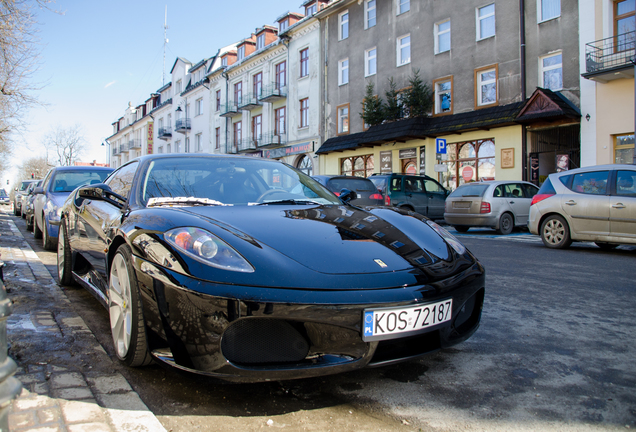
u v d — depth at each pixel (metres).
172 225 2.13
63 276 4.15
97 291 3.07
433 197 13.12
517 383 2.24
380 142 20.36
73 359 2.41
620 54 13.24
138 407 1.88
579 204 7.02
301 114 26.70
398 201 12.16
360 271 1.97
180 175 2.92
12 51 10.35
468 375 2.34
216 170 3.06
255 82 30.97
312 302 1.79
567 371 2.38
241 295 1.77
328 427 1.79
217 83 35.72
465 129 16.52
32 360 2.36
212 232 2.06
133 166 3.29
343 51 23.39
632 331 3.04
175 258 1.94
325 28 24.53
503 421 1.86
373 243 2.23
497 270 5.31
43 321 3.07
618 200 6.59
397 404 2.01
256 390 2.12
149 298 1.99
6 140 13.80
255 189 2.97
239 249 1.95
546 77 15.11
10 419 1.71
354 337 1.84
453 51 17.88
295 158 27.03
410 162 19.84
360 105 22.47
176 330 1.87
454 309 2.10
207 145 37.47
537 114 14.27
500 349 2.72
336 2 23.14
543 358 2.57
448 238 2.57
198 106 39.59
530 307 3.66
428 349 2.07
